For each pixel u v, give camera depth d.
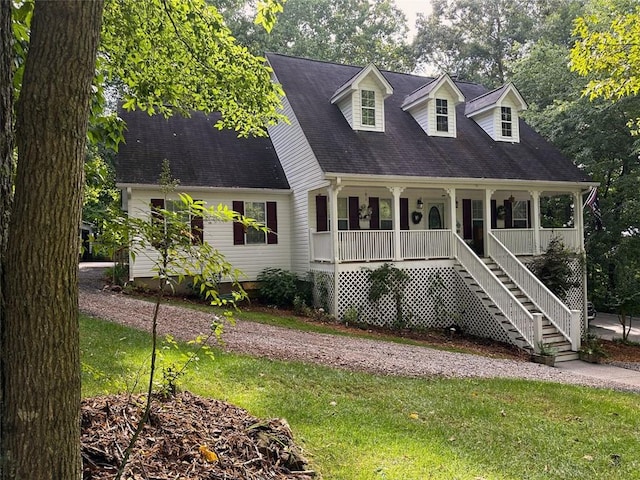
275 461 3.35
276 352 7.48
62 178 1.98
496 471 3.79
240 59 7.38
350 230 14.09
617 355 12.08
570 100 19.25
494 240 14.09
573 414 5.70
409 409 5.23
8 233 2.00
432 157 14.27
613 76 10.34
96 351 6.09
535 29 29.19
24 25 3.19
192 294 13.66
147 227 2.59
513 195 17.20
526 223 18.02
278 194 15.30
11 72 2.26
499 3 30.98
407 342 10.81
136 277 13.35
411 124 15.90
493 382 6.98
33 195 1.94
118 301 11.21
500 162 15.15
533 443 4.55
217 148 15.66
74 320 2.06
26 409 1.93
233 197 14.68
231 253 14.61
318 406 4.95
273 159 16.30
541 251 15.14
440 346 10.91
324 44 30.34
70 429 2.05
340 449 3.91
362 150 13.55
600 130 17.92
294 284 14.42
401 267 13.39
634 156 18.41
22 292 1.93
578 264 15.30
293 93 15.23
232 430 3.64
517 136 16.81
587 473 3.94
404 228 15.98
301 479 3.24
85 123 2.07
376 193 15.58
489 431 4.77
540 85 20.52
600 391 7.15
